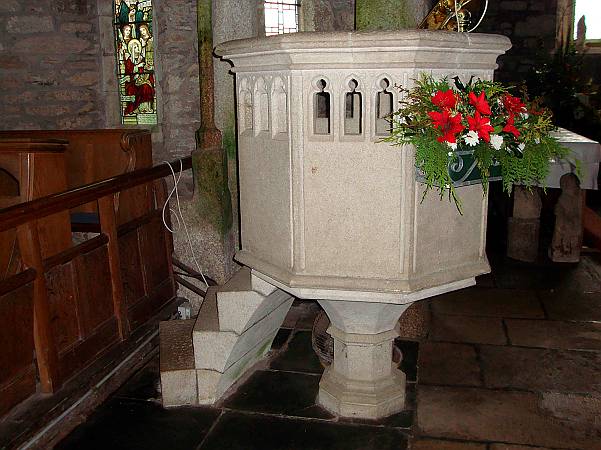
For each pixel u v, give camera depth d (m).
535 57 7.96
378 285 2.20
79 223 3.48
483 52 2.20
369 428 2.61
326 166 2.17
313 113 2.15
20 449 2.32
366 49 1.99
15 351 2.34
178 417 2.73
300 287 2.27
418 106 1.96
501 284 4.44
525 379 3.01
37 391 2.51
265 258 2.49
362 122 2.10
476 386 2.94
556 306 3.99
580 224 4.89
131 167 3.52
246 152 2.51
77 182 3.78
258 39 2.17
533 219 4.94
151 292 3.41
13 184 3.55
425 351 3.34
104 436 2.58
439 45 2.01
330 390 2.77
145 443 2.53
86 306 2.74
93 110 5.68
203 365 2.81
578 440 2.48
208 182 3.76
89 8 5.50
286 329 3.69
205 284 3.95
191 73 5.14
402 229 2.15
